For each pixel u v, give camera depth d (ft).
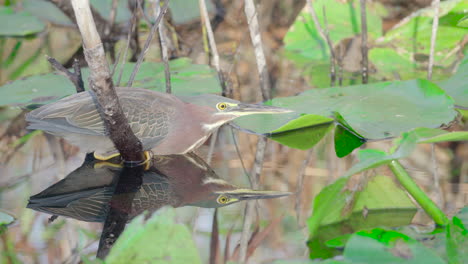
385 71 38.50
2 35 42.68
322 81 37.58
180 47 43.39
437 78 36.63
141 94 29.14
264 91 34.19
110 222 21.93
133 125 27.96
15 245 20.31
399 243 18.01
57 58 40.24
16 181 25.48
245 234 21.18
